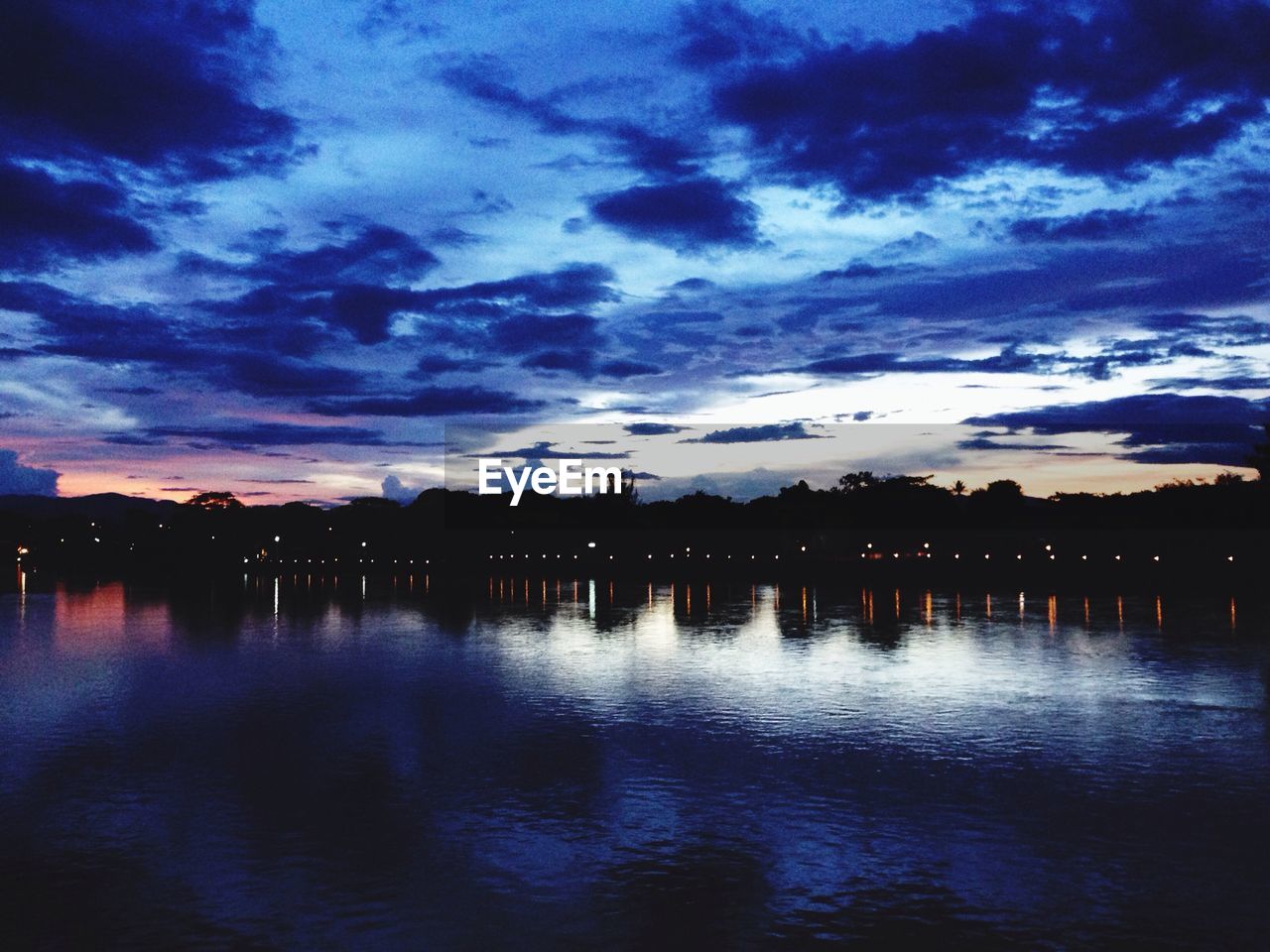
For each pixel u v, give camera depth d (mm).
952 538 150000
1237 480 119938
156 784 19547
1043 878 14273
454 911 13227
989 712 26281
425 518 177875
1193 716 25578
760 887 14047
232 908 13328
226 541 193500
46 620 58750
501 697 29422
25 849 15711
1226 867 14633
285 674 34531
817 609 62531
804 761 21156
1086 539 123188
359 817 17312
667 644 43562
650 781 19578
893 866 14797
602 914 13102
